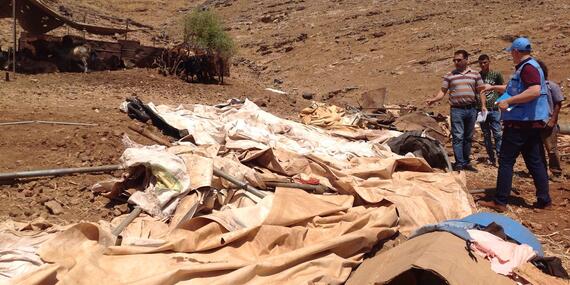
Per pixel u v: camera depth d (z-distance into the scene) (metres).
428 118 10.67
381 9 34.88
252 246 4.31
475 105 8.36
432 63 23.00
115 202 5.43
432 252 3.67
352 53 27.66
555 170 8.41
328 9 38.78
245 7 46.72
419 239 4.06
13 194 5.39
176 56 18.56
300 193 5.18
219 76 18.91
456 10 30.66
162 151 5.54
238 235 4.29
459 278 3.43
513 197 6.95
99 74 16.62
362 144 8.18
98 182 5.73
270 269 3.87
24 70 16.03
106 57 18.33
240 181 5.46
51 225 4.53
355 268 4.23
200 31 21.42
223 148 6.69
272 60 30.48
